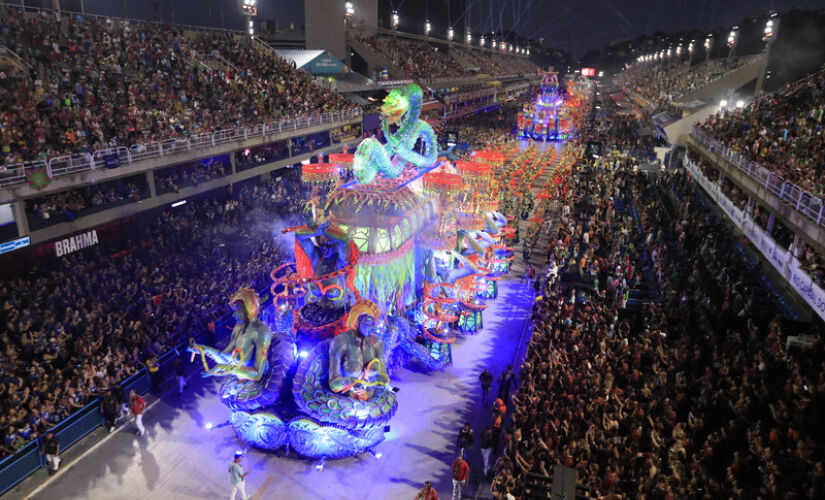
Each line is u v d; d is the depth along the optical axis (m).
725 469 12.86
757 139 28.98
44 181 21.08
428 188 21.50
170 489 15.09
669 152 58.72
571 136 81.94
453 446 17.11
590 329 20.83
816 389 12.90
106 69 30.52
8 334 18.75
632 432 14.21
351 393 15.74
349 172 22.88
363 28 81.69
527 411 16.12
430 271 21.91
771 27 54.19
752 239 22.48
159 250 28.20
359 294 17.33
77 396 17.28
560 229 33.78
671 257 28.39
